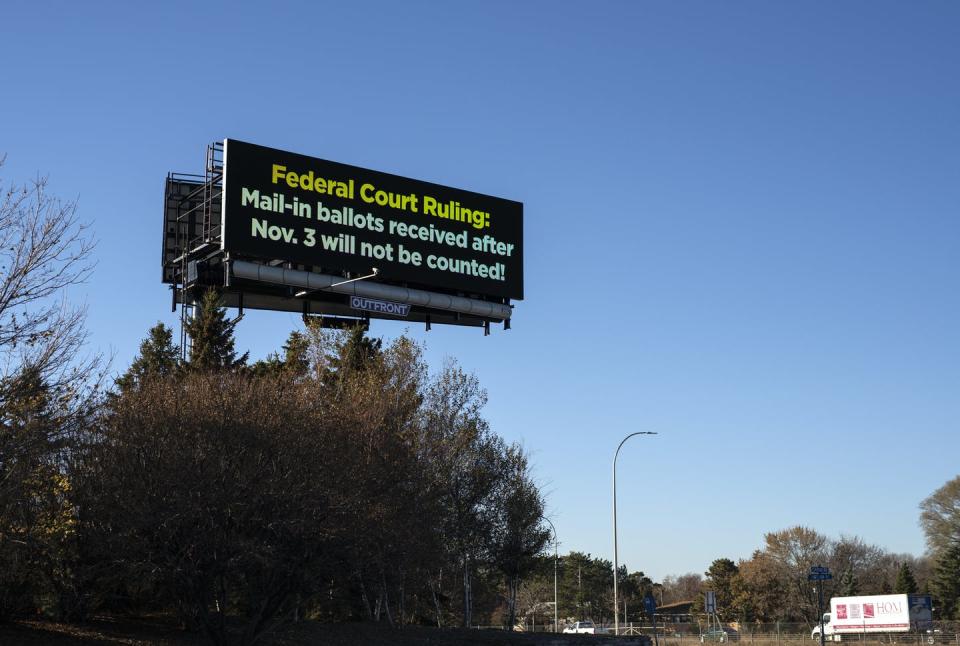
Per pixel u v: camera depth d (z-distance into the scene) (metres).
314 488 24.62
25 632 24.78
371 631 34.56
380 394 33.28
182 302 41.91
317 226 42.09
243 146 40.41
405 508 28.28
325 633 32.56
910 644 68.00
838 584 108.00
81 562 26.03
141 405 25.16
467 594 42.47
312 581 26.06
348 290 42.47
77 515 23.83
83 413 21.48
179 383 28.47
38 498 22.98
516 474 42.09
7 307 20.16
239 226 39.91
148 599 30.94
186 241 42.09
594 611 129.38
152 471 23.39
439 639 35.34
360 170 43.81
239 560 23.91
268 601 26.09
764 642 73.06
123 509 23.22
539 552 43.44
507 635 38.12
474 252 46.97
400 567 28.56
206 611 24.83
